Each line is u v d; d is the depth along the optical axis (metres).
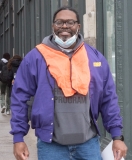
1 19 21.17
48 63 3.19
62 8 3.32
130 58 5.46
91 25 6.61
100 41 6.42
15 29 15.96
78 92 3.12
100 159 3.30
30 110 3.28
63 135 3.11
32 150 7.16
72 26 3.26
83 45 3.32
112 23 6.12
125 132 5.46
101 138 6.36
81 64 3.22
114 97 3.35
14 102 3.26
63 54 3.22
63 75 3.15
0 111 13.02
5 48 19.77
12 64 11.24
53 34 3.32
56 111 3.14
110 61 6.27
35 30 12.16
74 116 3.12
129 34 5.46
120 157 3.21
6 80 11.37
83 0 7.21
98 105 3.32
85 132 3.14
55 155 3.16
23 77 3.28
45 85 3.16
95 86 3.21
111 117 3.30
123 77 5.50
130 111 5.50
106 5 6.34
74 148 3.18
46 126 3.15
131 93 5.49
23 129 3.24
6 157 6.76
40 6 11.30
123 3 5.45
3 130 9.34
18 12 15.56
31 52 3.29
